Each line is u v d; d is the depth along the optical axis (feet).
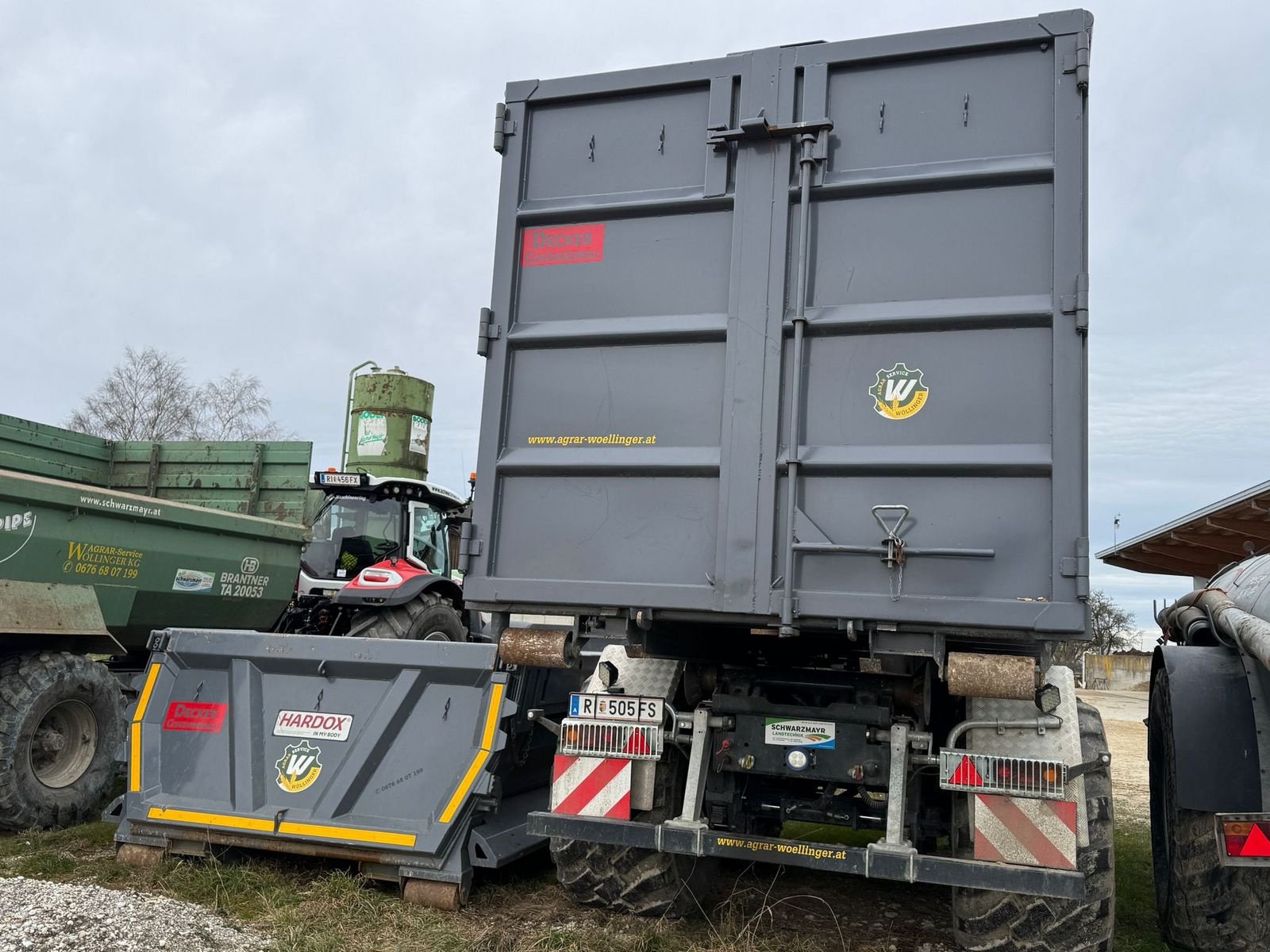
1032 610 10.11
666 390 12.07
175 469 30.17
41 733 17.69
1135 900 15.75
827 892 15.65
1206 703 11.54
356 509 26.07
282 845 14.20
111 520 19.25
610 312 12.48
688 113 12.55
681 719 12.36
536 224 12.99
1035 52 11.19
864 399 11.16
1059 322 10.53
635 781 12.36
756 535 11.18
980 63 11.35
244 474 29.50
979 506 10.55
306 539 24.38
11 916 10.96
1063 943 10.78
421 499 26.81
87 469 29.68
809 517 11.05
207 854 14.70
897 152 11.48
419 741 14.46
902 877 10.69
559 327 12.57
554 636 12.16
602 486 12.10
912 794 12.14
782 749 12.24
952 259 11.12
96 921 11.08
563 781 12.47
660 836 11.71
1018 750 10.98
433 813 13.78
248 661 15.60
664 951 12.02
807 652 14.94
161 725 15.58
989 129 11.22
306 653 15.29
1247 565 14.44
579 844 12.94
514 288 12.89
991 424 10.69
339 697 15.07
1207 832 11.73
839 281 11.46
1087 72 10.81
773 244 11.70
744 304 11.69
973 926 11.15
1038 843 10.53
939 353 11.00
